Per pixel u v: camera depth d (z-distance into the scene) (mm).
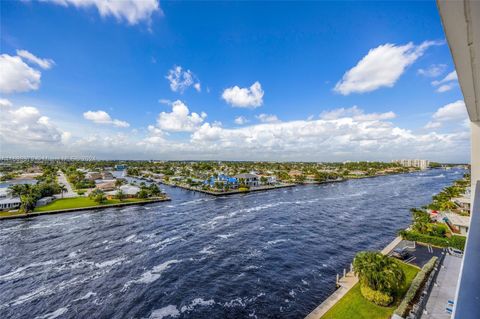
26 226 48844
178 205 69625
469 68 3121
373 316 19406
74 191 88875
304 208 64625
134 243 39656
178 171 182375
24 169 182875
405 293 22062
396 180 140375
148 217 55969
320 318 19375
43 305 24016
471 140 4934
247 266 31234
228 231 45562
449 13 2158
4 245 38812
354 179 145750
